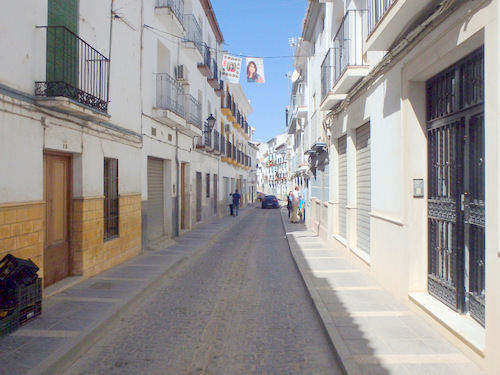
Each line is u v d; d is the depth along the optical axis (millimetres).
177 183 14172
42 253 5742
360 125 8625
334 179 11820
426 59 4730
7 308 4570
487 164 3500
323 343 4691
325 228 13492
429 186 5371
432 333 4621
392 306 5688
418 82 5398
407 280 5508
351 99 8938
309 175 18781
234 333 5027
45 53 5941
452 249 4762
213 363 4164
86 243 7312
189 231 16188
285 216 27219
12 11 5195
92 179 7512
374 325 4918
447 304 4852
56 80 6250
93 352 4453
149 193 11852
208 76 18719
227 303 6359
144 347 4586
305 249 11656
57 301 5926
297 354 4387
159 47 12414
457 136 4520
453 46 4070
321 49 14289
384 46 6059
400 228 5746
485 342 3596
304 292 7055
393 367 3781
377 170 6914
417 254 5434
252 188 50812
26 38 5496
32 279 5023
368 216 8281
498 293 3344
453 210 4668
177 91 12883
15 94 5203
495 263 3393
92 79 7465
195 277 8281
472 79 4215
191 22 15562
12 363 3852
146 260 9445
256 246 13086
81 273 7207
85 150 7227
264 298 6664
